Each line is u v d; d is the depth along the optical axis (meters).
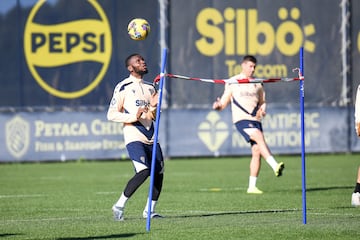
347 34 75.38
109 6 69.88
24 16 68.69
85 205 41.50
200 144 72.81
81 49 69.75
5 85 69.00
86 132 70.75
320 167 65.00
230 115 73.31
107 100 70.56
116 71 70.19
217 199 43.59
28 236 30.03
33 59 69.06
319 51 74.81
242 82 33.06
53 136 70.31
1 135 69.50
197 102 72.50
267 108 73.88
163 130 72.06
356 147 76.31
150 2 70.50
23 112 69.56
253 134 46.94
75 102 70.25
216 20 72.19
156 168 34.66
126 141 34.62
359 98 38.84
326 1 74.75
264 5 73.12
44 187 51.75
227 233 29.92
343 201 41.88
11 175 60.69
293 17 73.88
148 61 70.50
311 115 75.00
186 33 71.56
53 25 69.19
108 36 69.94
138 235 29.78
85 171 63.47
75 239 29.16
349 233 29.64
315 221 33.19
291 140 74.62
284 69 73.75
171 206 40.41
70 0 69.31
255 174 47.12
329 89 75.31
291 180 55.16
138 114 33.94
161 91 31.77
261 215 35.81
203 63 72.00
